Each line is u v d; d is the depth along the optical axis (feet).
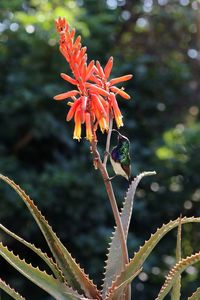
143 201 35.06
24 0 34.37
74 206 31.73
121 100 36.24
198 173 34.71
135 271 10.52
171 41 39.14
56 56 32.81
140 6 38.99
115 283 10.55
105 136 33.04
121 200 31.89
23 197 10.84
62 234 32.22
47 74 33.06
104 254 31.81
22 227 31.94
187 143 33.86
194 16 38.52
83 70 10.53
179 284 10.96
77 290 11.02
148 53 38.91
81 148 33.06
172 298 10.97
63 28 10.64
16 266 10.28
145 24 39.47
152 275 33.40
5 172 31.78
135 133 36.45
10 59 33.81
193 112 37.99
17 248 32.89
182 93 37.47
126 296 10.59
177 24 39.01
